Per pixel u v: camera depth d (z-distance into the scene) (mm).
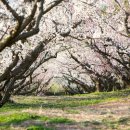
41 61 15352
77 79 42344
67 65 38906
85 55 35594
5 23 13859
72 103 23062
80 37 26578
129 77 34469
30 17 8258
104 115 14891
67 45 26547
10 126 12406
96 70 37219
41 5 8891
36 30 8641
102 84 40750
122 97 23609
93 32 30109
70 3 25578
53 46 22203
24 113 15125
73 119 13727
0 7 13078
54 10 24312
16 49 16422
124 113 15281
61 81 44906
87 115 15031
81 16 28266
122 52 31359
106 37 30078
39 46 11891
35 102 26047
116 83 39562
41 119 13602
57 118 13547
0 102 13695
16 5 13672
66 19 24375
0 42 8320
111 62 34094
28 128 11516
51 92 45062
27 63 11695
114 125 12359
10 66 10484
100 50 31391
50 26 21000
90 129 11711
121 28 30297
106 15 30000
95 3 30344
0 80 10422
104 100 22594
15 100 27188
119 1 29625
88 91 43406
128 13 27391
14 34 8219
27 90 37750
